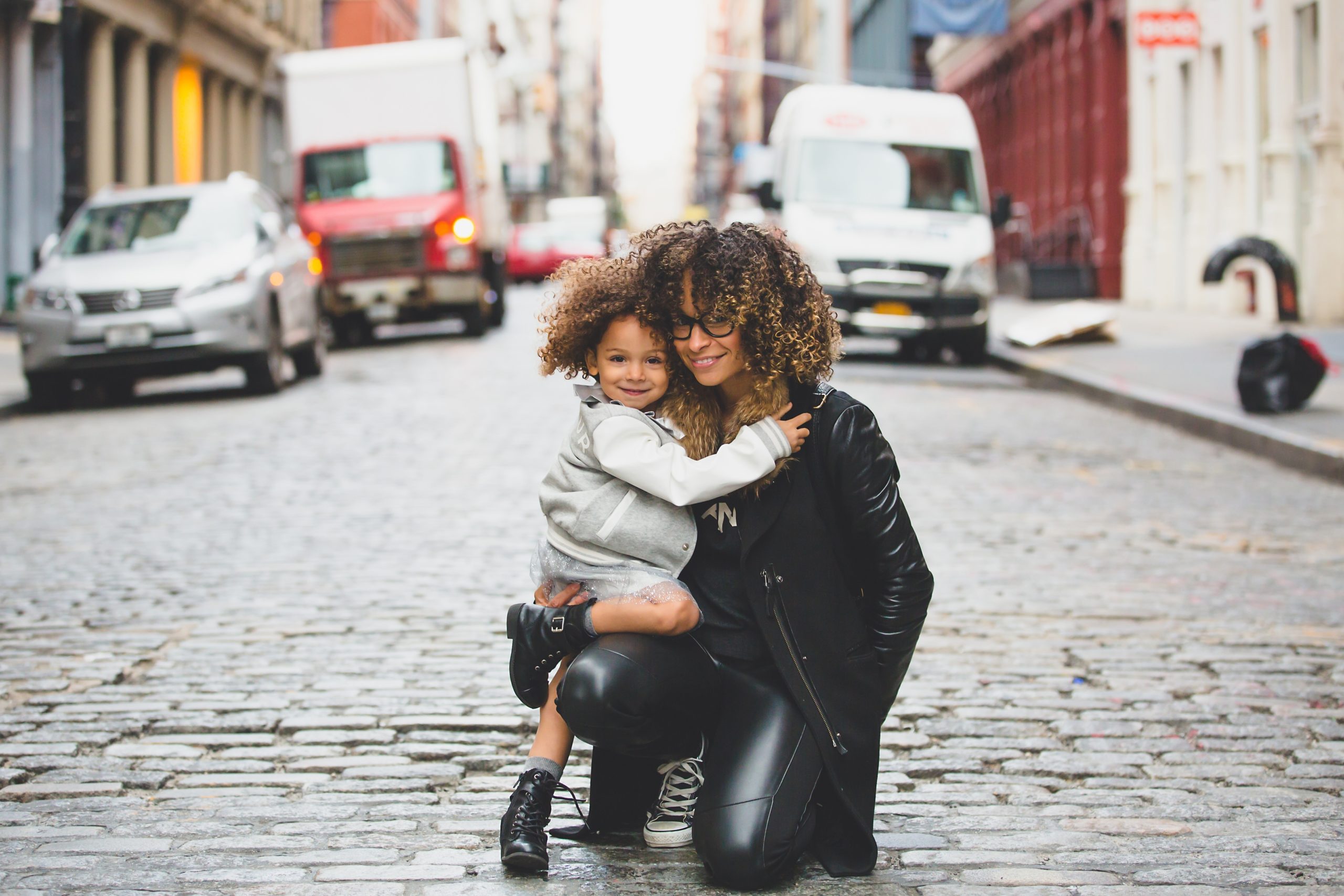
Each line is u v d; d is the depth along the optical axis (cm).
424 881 352
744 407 337
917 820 400
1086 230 3153
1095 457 1141
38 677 539
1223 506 930
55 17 2134
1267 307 2227
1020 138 3875
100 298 1426
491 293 2469
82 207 1658
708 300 326
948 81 4844
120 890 346
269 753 455
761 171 4766
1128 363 1691
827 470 340
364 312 2150
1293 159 2158
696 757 365
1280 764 449
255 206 1594
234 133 3809
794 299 332
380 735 470
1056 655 573
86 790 420
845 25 6378
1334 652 581
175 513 880
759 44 10831
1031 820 400
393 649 575
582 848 375
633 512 337
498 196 2534
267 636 596
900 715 496
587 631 340
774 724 343
